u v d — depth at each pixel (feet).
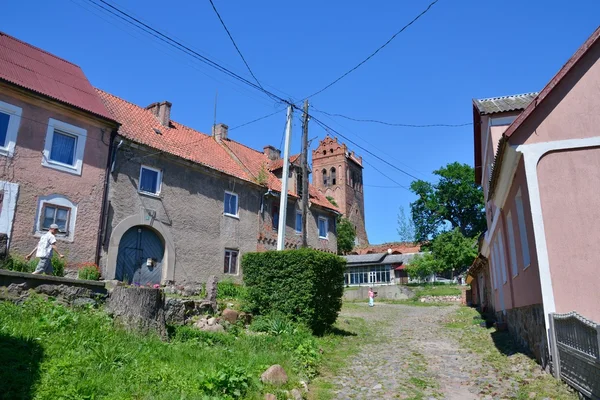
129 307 29.91
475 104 50.80
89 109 56.39
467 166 188.44
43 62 60.03
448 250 163.02
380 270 195.72
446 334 51.93
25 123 50.24
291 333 40.06
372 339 46.96
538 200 28.22
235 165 84.07
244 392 21.40
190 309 41.50
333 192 271.90
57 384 17.95
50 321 25.62
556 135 29.07
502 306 50.96
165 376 20.89
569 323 23.47
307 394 24.57
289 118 59.98
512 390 25.04
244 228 79.36
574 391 22.98
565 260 26.94
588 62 29.86
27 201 49.11
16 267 40.68
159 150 65.10
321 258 46.75
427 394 25.29
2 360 19.24
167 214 65.67
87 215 54.75
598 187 27.61
